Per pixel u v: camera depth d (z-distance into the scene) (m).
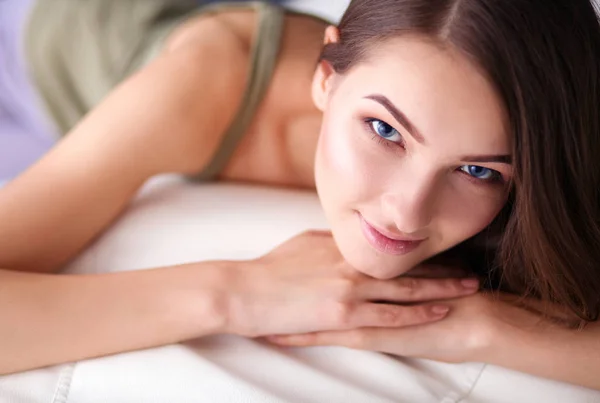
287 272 0.80
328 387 0.76
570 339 0.79
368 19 0.68
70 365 0.78
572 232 0.71
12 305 0.77
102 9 1.32
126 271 0.82
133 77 1.01
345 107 0.70
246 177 1.11
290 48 1.04
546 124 0.64
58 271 0.91
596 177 0.71
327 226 0.96
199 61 1.01
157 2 1.33
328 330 0.80
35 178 0.92
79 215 0.91
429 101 0.62
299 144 1.07
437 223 0.71
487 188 0.70
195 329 0.78
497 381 0.79
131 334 0.77
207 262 0.82
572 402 0.78
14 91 1.41
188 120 0.99
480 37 0.60
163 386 0.75
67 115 1.40
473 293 0.82
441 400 0.77
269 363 0.78
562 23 0.63
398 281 0.80
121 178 0.95
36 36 1.35
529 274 0.78
